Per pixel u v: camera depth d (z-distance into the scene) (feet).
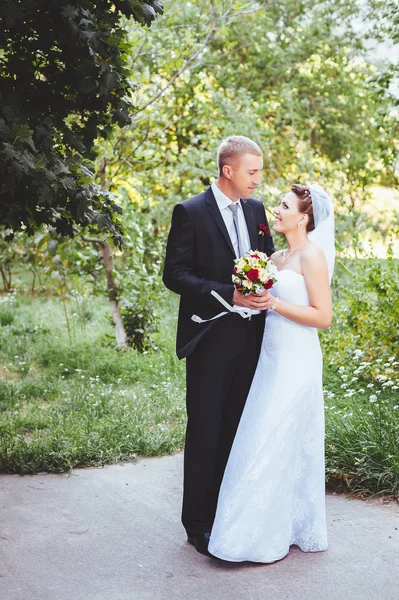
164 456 16.14
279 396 11.30
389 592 9.93
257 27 39.91
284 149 40.60
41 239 26.09
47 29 14.32
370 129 42.11
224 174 11.60
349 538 11.64
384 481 13.19
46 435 16.65
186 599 9.93
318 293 11.30
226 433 12.01
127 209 28.76
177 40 28.35
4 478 14.75
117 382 21.72
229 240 11.69
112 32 14.10
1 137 12.88
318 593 9.99
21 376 23.39
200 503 11.53
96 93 14.67
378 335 20.08
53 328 30.09
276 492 11.05
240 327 11.71
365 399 17.43
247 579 10.49
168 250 11.77
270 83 43.65
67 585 10.32
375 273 21.20
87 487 14.24
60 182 13.71
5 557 11.19
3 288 42.42
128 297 26.50
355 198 40.75
